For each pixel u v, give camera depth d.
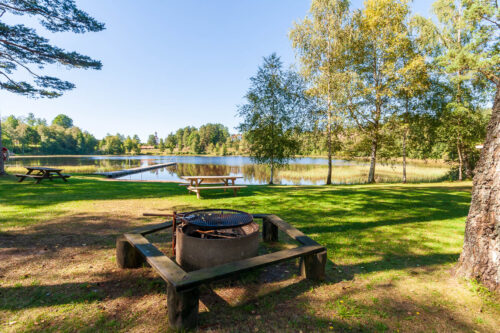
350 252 4.46
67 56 13.64
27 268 3.62
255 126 18.67
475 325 2.51
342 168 38.31
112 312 2.67
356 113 18.38
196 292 2.42
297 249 3.30
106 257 4.09
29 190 10.22
